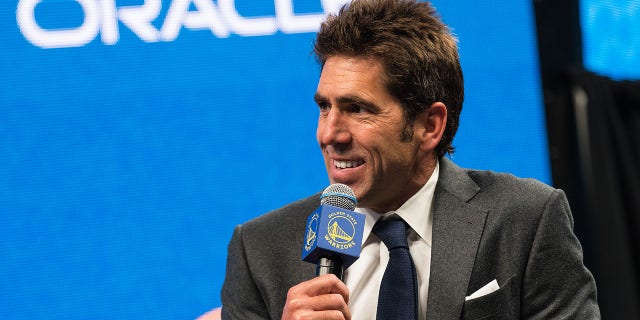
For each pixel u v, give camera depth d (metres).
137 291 4.40
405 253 2.66
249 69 4.56
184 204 4.46
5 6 4.46
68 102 4.45
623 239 4.96
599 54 5.08
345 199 2.50
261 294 2.82
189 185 4.47
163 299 4.41
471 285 2.64
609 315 4.92
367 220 2.78
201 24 4.55
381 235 2.72
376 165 2.61
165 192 4.46
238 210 4.49
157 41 4.52
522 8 4.70
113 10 4.51
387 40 2.60
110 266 4.39
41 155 4.41
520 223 2.71
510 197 2.77
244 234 2.93
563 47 5.00
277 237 2.88
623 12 5.10
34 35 4.46
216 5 4.57
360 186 2.63
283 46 4.59
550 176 4.63
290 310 2.34
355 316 2.70
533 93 4.66
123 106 4.48
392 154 2.62
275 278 2.81
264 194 4.51
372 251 2.76
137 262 4.41
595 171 4.98
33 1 4.47
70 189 4.41
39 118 4.43
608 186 4.97
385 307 2.58
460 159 4.59
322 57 2.68
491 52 4.66
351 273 2.75
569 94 5.02
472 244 2.68
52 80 4.45
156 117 4.48
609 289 4.94
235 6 4.58
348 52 2.61
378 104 2.58
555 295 2.66
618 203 4.98
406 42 2.62
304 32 4.60
